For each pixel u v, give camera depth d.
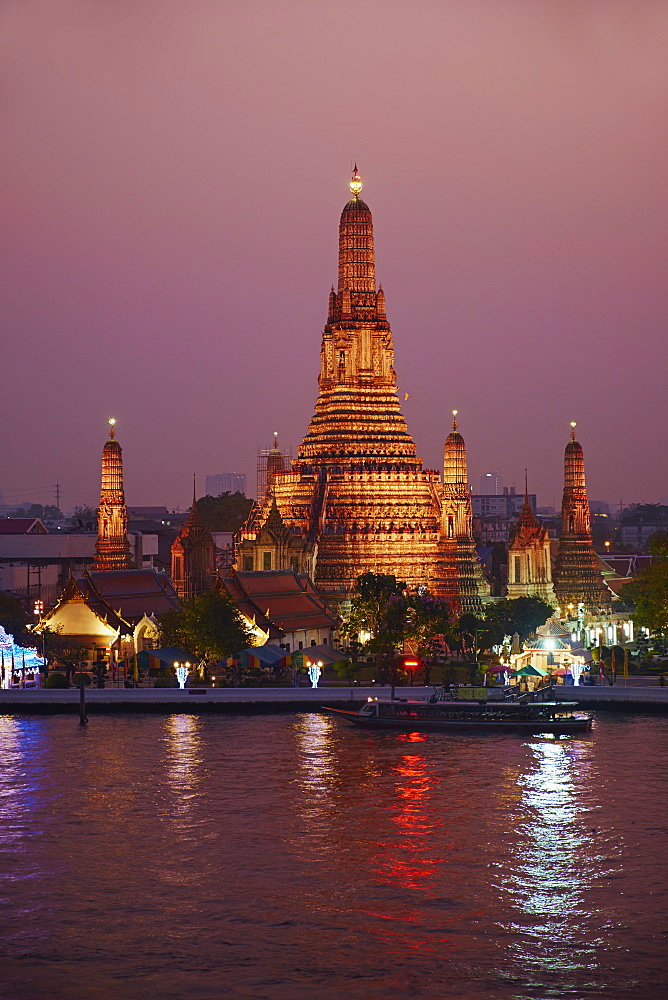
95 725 155.00
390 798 119.94
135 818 114.06
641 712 161.50
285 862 102.44
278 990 80.69
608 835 108.19
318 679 179.88
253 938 88.06
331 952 85.94
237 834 109.38
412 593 193.88
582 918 90.94
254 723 156.62
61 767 132.00
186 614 180.38
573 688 165.62
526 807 116.56
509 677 176.25
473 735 149.25
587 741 144.12
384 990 80.62
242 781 126.50
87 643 187.75
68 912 92.75
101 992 80.50
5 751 139.50
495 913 92.00
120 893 96.25
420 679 181.62
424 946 86.69
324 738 147.25
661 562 188.75
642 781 124.88
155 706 164.12
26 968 83.81
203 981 81.94
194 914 92.31
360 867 101.06
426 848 105.50
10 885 98.00
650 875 98.75
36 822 112.94
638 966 83.56
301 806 117.50
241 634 180.12
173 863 102.31
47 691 164.25
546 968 83.38
